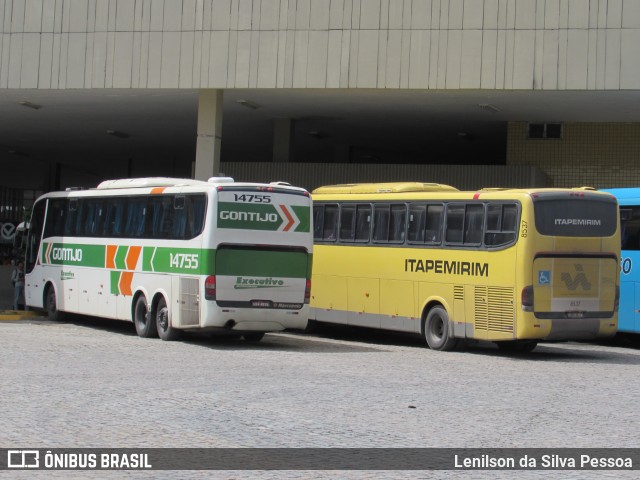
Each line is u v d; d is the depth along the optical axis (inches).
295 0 1141.1
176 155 2069.4
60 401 501.0
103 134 1732.3
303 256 864.3
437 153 1807.3
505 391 587.5
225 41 1167.0
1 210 2532.0
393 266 928.3
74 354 737.0
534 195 807.7
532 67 1074.1
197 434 421.1
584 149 1341.0
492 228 832.3
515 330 802.8
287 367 685.9
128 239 953.5
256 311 841.5
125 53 1200.2
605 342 1062.4
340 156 1749.5
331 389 572.4
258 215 846.5
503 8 1082.1
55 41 1224.2
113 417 458.3
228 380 602.2
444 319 868.6
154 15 1190.9
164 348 812.0
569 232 817.5
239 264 837.2
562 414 502.6
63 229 1098.7
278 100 1259.2
